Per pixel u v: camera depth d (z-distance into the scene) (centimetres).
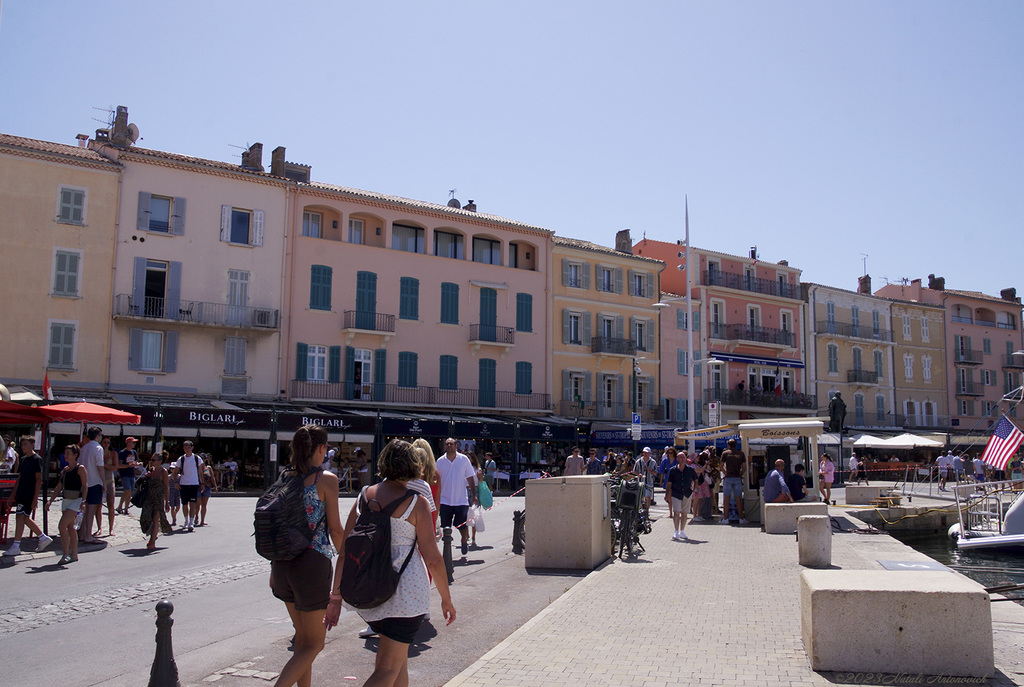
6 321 3194
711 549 1499
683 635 789
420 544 506
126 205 3466
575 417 4650
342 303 3975
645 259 5138
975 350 6875
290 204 3869
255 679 666
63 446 3033
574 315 4831
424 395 4169
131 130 3716
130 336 3412
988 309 7106
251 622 888
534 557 1282
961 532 2048
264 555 527
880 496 2739
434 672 694
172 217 3566
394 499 504
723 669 668
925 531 2641
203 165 3631
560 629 816
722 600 973
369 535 489
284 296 3800
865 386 6166
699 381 5328
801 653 719
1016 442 2300
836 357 6053
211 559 1359
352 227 4134
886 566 1281
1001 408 6775
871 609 663
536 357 4603
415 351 4178
